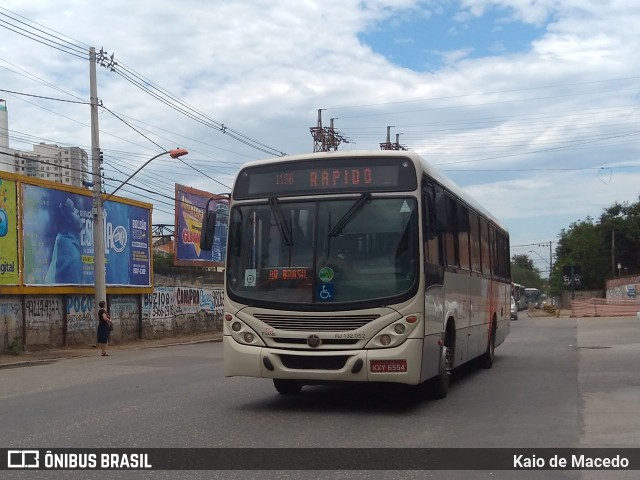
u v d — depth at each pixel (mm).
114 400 11602
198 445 7895
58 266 25469
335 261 9805
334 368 9609
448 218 11758
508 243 20828
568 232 96875
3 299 23031
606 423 9344
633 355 19609
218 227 41938
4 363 20094
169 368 18203
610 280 69938
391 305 9523
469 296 13695
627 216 84562
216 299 40688
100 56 26000
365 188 10023
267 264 10078
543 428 8992
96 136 25938
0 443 8062
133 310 31547
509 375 15258
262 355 9828
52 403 11477
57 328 25656
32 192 24281
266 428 8938
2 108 28625
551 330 36406
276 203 10250
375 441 8148
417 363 9523
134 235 31203
